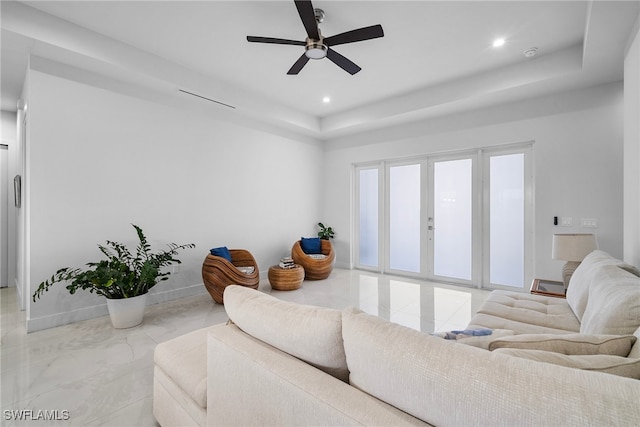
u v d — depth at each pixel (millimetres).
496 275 4152
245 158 4570
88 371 2039
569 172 3480
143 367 2098
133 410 1658
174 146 3729
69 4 2420
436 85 3977
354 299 3736
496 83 3504
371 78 3773
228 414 1064
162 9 2484
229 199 4355
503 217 4094
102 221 3125
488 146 4086
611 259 1967
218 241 4211
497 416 560
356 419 686
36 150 2727
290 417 835
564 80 3213
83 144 3000
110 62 2887
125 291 2789
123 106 3283
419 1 2361
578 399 511
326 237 5746
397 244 5176
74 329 2750
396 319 3053
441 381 632
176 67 3395
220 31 2801
